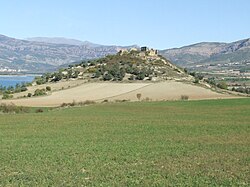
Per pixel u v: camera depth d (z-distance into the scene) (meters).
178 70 195.62
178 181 28.59
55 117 79.19
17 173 30.98
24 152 40.22
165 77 172.12
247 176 30.03
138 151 40.66
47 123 68.69
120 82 159.00
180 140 48.44
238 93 153.38
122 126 63.41
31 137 52.12
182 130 58.22
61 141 48.09
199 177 29.70
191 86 151.75
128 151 40.62
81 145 44.72
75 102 118.19
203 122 68.56
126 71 174.00
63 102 120.12
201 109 95.56
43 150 41.41
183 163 34.81
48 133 56.00
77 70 187.25
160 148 42.50
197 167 33.16
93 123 68.00
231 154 39.03
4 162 35.22
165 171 31.66
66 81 167.88
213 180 28.88
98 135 53.34
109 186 27.19
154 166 33.66
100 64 194.62
